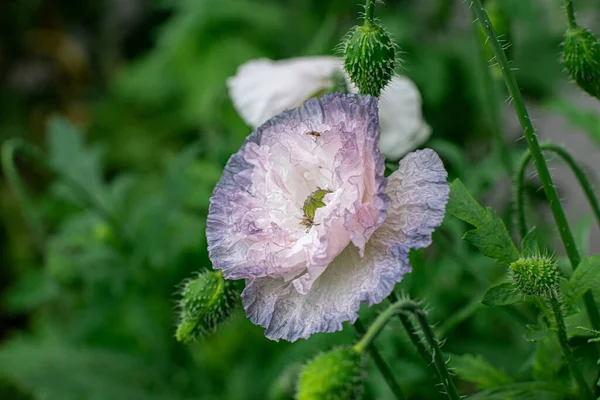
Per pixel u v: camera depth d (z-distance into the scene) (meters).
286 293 0.58
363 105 0.58
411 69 1.05
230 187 0.60
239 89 0.75
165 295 0.95
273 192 0.59
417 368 0.78
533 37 1.06
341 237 0.57
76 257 0.94
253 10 1.19
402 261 0.56
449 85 1.07
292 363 0.81
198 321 0.62
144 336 0.98
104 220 0.92
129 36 1.76
